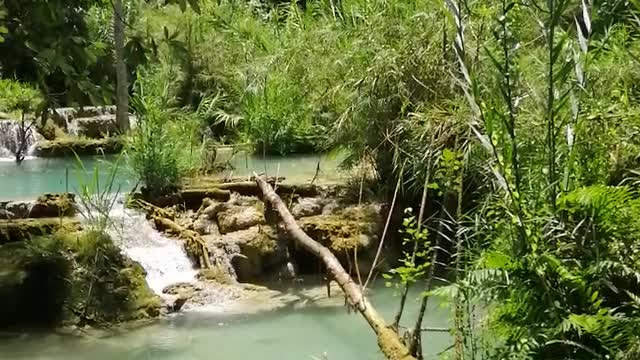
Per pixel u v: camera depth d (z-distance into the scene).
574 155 4.14
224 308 6.17
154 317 5.94
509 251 4.16
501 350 4.01
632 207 4.09
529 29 6.30
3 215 6.68
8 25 4.71
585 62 4.30
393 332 4.95
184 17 12.73
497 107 4.65
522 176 4.39
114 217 6.89
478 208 5.56
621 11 6.45
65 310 5.81
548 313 3.83
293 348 5.30
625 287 4.07
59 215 6.74
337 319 5.96
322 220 7.20
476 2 6.51
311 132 10.48
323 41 9.30
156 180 7.55
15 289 5.79
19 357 5.11
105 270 6.08
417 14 7.48
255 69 11.29
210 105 11.63
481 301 4.68
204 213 7.18
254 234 6.93
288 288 6.74
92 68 5.37
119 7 10.01
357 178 7.97
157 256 6.65
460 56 4.35
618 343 3.59
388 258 7.06
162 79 11.77
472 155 5.89
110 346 5.34
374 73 7.51
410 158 6.96
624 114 5.00
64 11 4.61
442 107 6.99
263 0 15.51
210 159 9.12
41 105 5.01
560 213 4.14
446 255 6.84
